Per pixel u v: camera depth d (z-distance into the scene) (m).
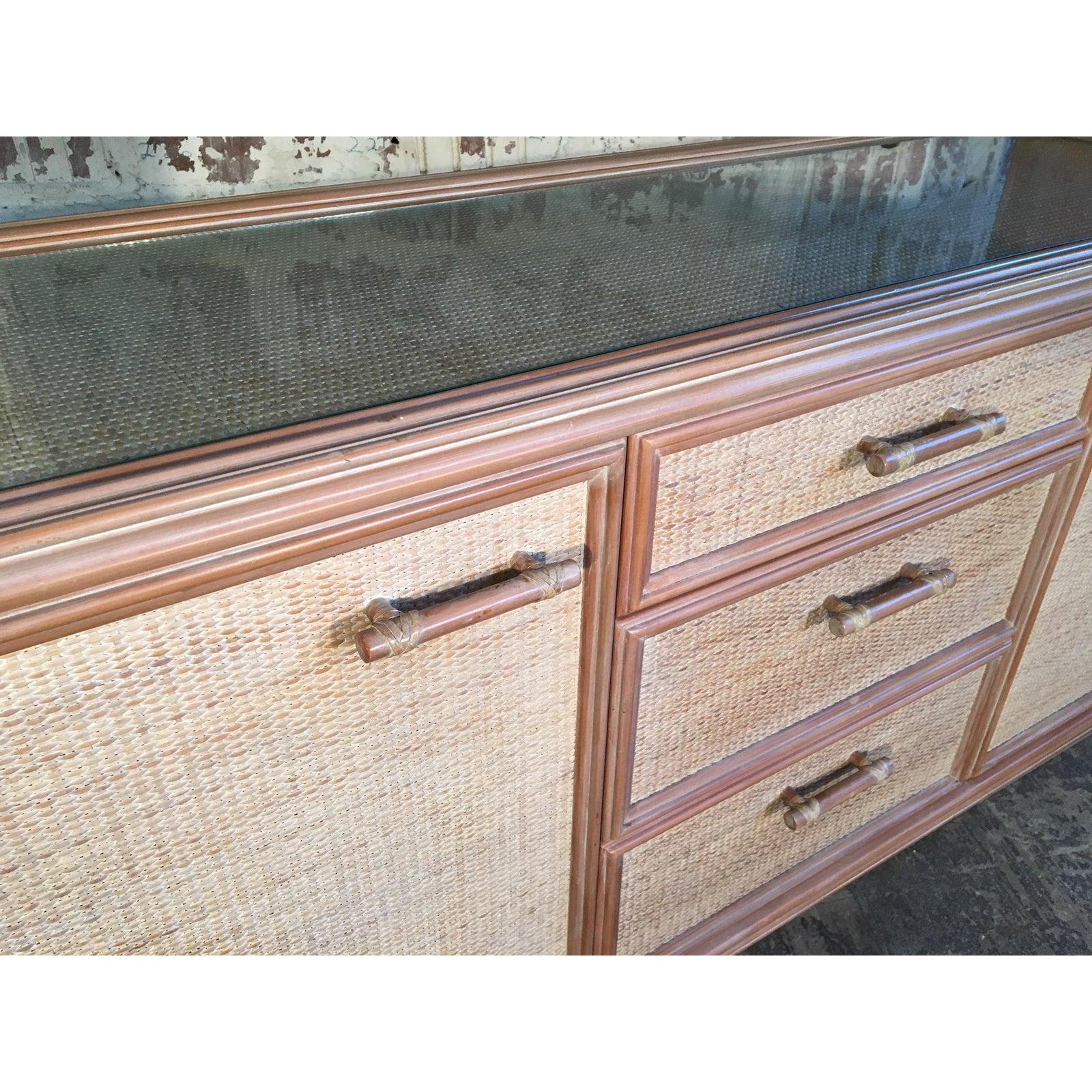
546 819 0.71
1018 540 0.90
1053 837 1.11
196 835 0.53
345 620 0.51
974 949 0.99
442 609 0.51
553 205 0.85
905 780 1.02
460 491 0.51
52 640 0.43
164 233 0.75
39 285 0.66
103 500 0.41
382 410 0.47
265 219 0.78
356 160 0.82
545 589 0.54
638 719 0.70
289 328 0.58
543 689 0.63
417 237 0.76
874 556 0.77
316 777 0.56
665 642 0.67
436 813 0.64
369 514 0.48
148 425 0.46
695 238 0.76
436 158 0.86
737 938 0.92
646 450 0.57
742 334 0.58
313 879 0.60
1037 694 1.10
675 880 0.84
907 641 0.87
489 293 0.64
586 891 0.78
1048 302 0.71
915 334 0.65
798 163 0.99
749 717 0.79
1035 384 0.77
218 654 0.48
